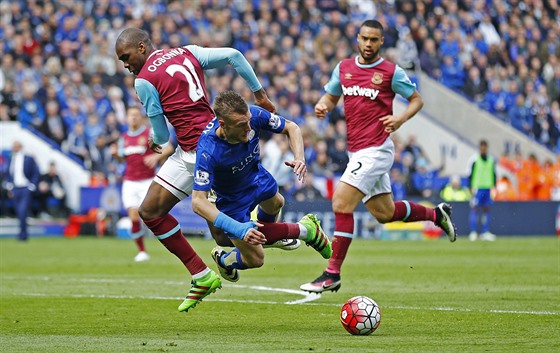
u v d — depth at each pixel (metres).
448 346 7.19
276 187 8.93
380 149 10.91
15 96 26.36
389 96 10.92
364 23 10.88
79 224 25.94
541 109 32.28
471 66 31.44
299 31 29.58
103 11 28.16
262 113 8.38
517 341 7.47
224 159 8.19
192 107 8.89
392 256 18.28
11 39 26.83
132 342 7.55
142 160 17.23
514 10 33.66
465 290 11.81
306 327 8.52
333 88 11.24
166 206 9.01
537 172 28.45
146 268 15.59
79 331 8.30
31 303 10.54
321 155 26.28
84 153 26.23
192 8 28.94
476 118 30.64
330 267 10.51
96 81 26.62
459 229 25.61
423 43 30.66
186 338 7.79
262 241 7.86
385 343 7.37
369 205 11.36
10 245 22.08
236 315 9.45
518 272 14.48
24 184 23.66
